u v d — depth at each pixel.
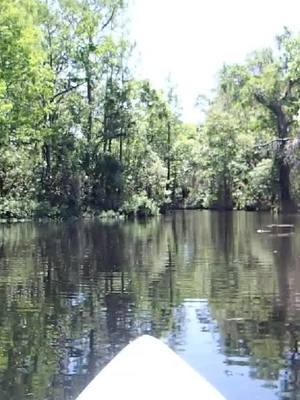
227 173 47.66
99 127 36.78
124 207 35.19
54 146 33.22
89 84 35.56
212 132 46.75
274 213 39.47
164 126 49.03
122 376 2.21
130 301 9.13
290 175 39.31
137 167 40.16
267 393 5.22
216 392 2.20
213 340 6.88
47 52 32.53
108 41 34.94
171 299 9.25
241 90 39.75
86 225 26.98
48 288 10.29
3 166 30.84
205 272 11.88
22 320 7.97
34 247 16.81
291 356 6.23
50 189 32.94
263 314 8.14
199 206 51.09
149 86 43.12
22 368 5.95
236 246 16.78
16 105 25.81
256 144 42.88
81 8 33.81
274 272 11.71
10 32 24.05
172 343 6.78
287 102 38.44
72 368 5.93
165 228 24.98
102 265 13.06
